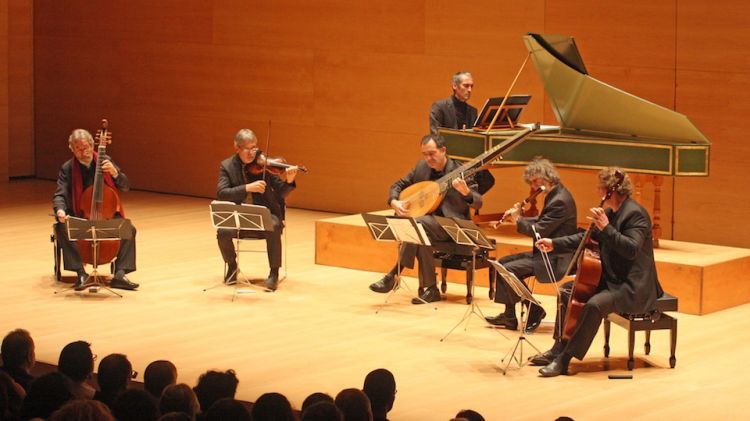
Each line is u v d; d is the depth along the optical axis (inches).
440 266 419.2
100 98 707.4
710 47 494.3
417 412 296.4
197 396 230.4
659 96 510.3
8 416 228.4
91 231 408.5
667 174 419.2
